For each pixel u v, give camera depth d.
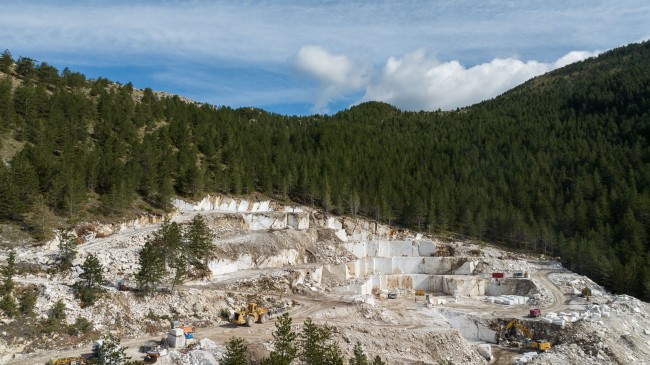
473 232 142.12
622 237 122.31
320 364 51.78
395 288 117.94
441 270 123.62
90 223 87.69
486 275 118.19
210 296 72.31
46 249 75.44
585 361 72.50
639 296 104.19
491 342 85.44
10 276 58.69
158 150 122.00
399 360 64.56
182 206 111.69
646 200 130.25
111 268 73.94
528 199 150.00
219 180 124.12
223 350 54.28
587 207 139.75
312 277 98.44
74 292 61.25
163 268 75.19
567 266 126.12
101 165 100.62
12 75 137.88
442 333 72.62
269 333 62.25
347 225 133.62
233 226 110.94
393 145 189.12
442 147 190.62
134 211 99.25
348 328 68.44
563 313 87.56
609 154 163.25
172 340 54.41
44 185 88.31
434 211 144.12
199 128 148.25
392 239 135.88
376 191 148.25
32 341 51.59
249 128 171.62
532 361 72.44
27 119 106.31
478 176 165.62
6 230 75.62
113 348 47.44
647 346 80.00
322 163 156.25
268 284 86.69
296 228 123.00
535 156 177.38
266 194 135.75
